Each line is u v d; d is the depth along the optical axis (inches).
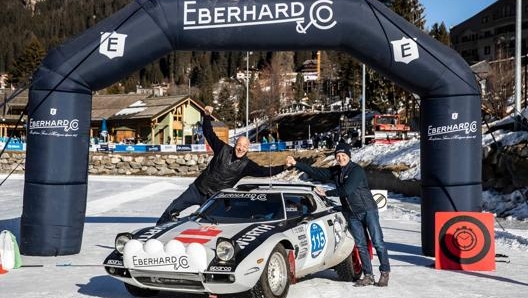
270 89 3334.2
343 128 2321.6
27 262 416.2
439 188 443.2
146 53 441.7
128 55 438.0
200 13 434.0
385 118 1834.4
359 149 1647.4
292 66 6412.4
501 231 598.2
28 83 446.3
